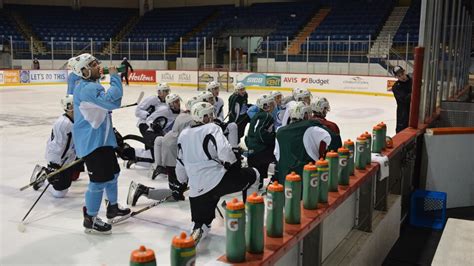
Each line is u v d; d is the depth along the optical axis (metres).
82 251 4.04
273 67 22.91
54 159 5.32
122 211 4.62
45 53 24.91
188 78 23.91
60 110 14.27
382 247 4.66
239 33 27.03
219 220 4.71
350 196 4.04
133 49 27.62
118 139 5.71
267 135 5.50
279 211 2.74
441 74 8.52
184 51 26.34
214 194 3.91
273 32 25.78
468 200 6.46
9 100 16.88
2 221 4.73
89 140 4.20
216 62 26.66
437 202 5.79
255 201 2.52
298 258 3.07
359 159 4.23
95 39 28.59
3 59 25.42
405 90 8.11
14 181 6.20
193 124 3.90
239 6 29.42
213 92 7.26
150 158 6.66
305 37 24.61
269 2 28.83
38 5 30.14
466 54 14.12
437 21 7.45
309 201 3.18
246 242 2.57
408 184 6.02
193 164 3.86
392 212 4.96
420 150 6.39
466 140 6.33
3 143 8.93
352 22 24.72
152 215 4.91
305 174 3.17
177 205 5.23
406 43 20.38
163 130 6.56
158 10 31.31
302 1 28.05
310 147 3.96
